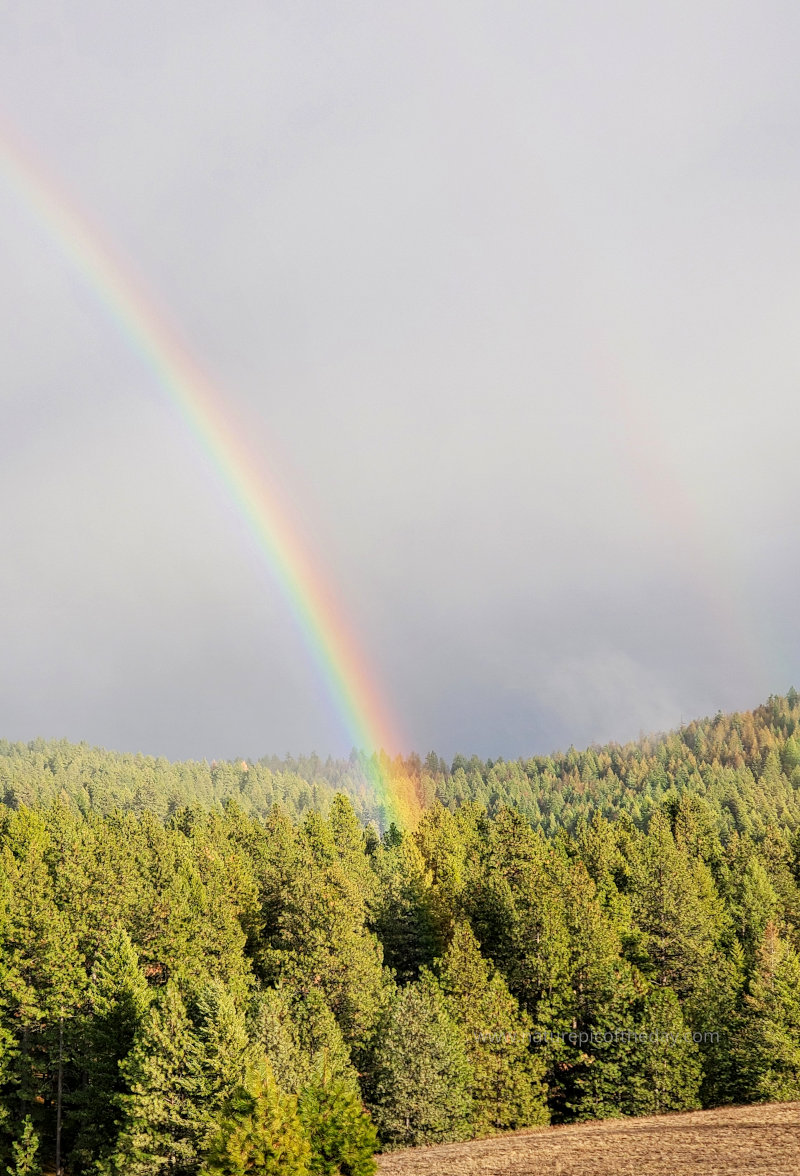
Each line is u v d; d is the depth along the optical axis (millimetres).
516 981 54844
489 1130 45062
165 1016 42094
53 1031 51719
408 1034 44812
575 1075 48844
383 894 68688
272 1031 42875
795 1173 29609
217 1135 32031
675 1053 47750
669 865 63844
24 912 56250
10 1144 50125
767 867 80500
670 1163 32469
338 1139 32406
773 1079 47594
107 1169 43031
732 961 62312
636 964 59625
